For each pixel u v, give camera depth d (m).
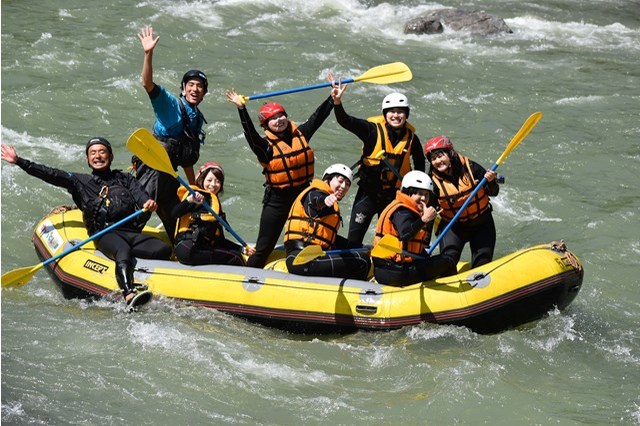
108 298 18.70
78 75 33.06
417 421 15.09
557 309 18.12
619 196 26.17
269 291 18.02
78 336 17.30
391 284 17.72
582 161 28.55
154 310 18.42
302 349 17.31
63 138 28.03
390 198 18.47
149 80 18.77
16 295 19.42
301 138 18.45
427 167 28.97
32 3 40.91
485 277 17.47
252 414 15.12
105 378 15.84
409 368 16.56
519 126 31.50
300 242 17.94
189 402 15.33
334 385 16.08
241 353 16.94
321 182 17.94
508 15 48.53
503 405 15.55
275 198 18.52
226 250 18.94
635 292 20.66
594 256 22.31
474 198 17.97
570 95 35.06
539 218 24.75
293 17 43.94
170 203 19.81
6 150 18.45
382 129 18.33
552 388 16.17
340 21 44.16
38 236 20.28
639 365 17.14
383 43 41.12
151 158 18.06
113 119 29.83
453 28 43.81
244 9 44.03
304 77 35.31
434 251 22.45
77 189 19.12
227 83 33.84
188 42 38.00
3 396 14.98
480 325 17.42
